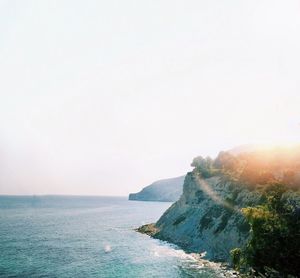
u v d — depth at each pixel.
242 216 89.00
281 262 40.75
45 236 127.19
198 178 134.88
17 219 196.62
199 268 75.25
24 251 96.38
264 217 44.62
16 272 73.06
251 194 93.81
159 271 73.25
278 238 42.09
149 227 145.12
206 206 114.12
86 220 195.50
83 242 113.19
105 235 130.50
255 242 43.75
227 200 105.44
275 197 49.16
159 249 99.12
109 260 84.38
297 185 84.62
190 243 103.56
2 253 92.94
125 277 69.00
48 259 85.75
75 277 69.25
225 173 127.56
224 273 70.00
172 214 137.00
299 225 43.25
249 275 45.31
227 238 88.25
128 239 119.88
